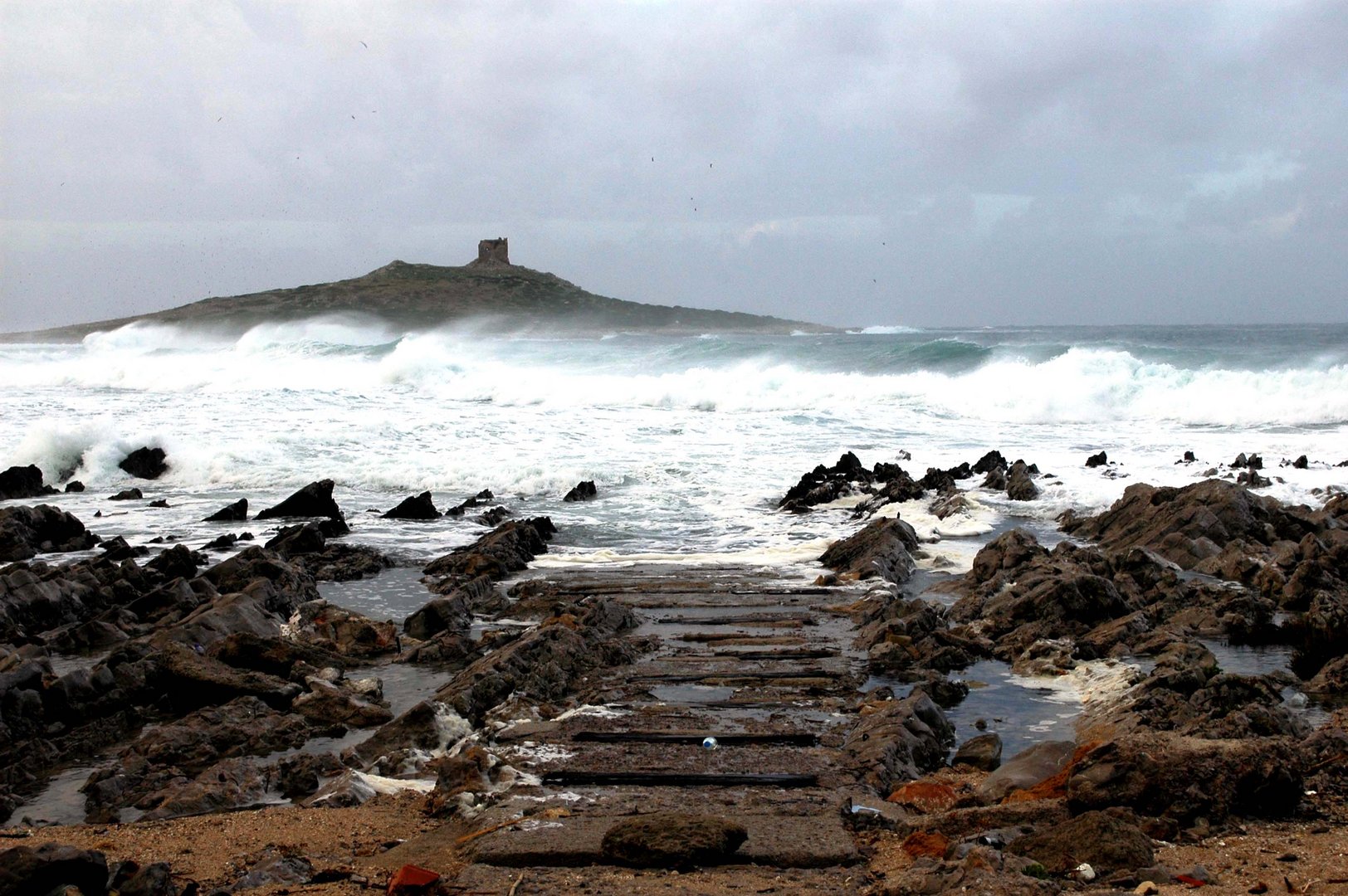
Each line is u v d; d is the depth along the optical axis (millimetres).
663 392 46656
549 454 34062
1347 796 9047
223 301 178125
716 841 8125
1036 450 35062
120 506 28719
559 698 13523
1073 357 48469
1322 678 13469
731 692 13492
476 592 19109
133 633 16641
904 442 37031
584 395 47781
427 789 10617
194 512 27828
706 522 26125
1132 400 43719
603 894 7484
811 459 33781
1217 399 42750
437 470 31438
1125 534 22375
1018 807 8859
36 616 17078
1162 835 8367
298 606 17453
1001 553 19484
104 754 12242
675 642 15953
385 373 54688
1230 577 19281
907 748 10977
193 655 14070
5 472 30234
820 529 25047
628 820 8422
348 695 13320
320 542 22891
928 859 7867
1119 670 13836
